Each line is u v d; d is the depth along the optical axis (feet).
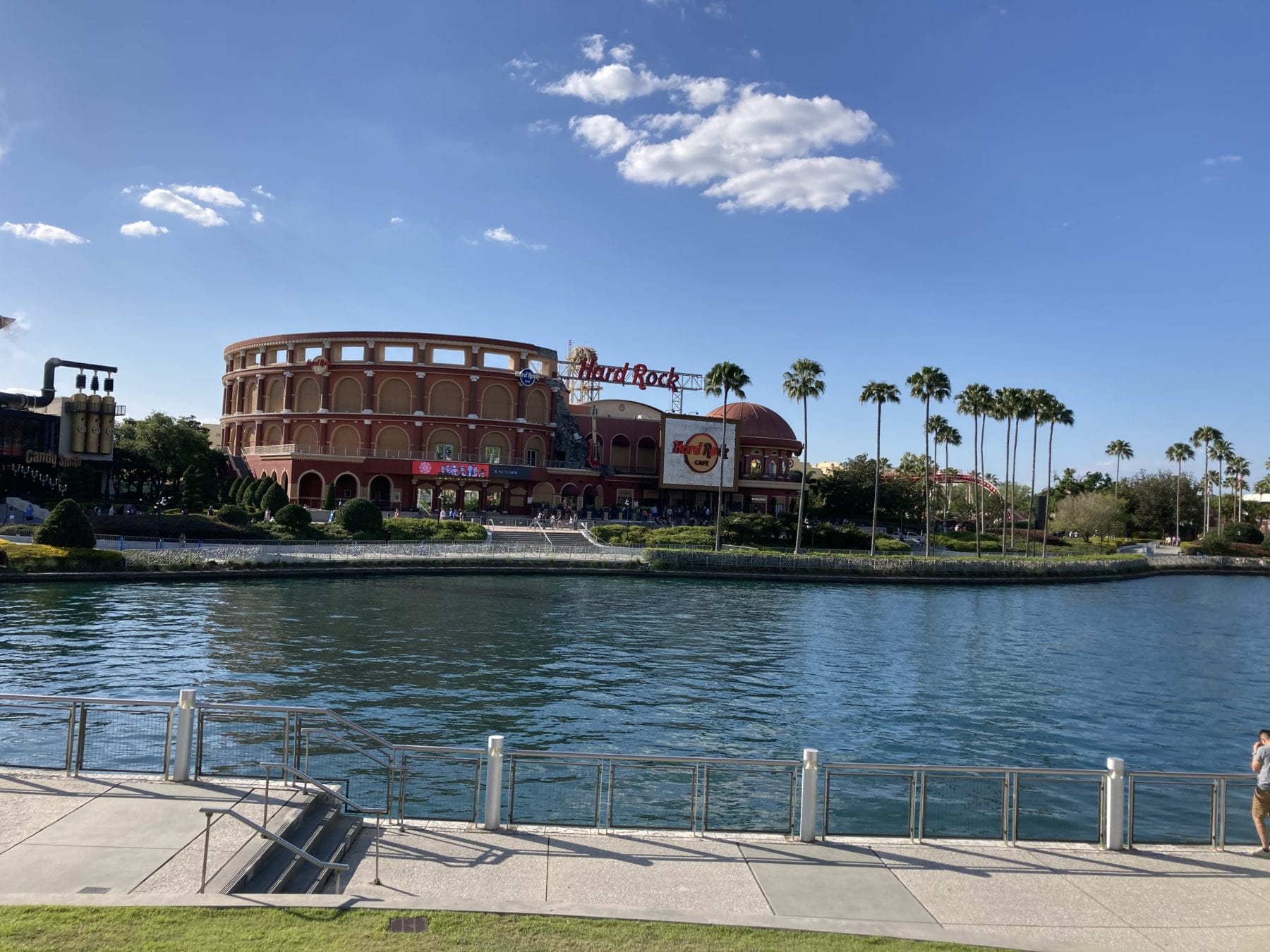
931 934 36.22
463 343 377.71
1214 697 124.36
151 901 34.68
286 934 32.65
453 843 45.62
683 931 35.12
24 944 30.53
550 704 100.42
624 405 437.58
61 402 350.84
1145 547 476.54
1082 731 100.94
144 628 135.95
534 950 32.81
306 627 144.25
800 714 101.65
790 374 311.06
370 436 368.68
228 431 415.64
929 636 170.09
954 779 50.80
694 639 151.84
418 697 100.32
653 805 65.31
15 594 164.86
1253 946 37.58
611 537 308.60
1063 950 35.06
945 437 468.34
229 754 65.36
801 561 269.85
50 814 44.50
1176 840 54.19
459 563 234.58
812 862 45.06
